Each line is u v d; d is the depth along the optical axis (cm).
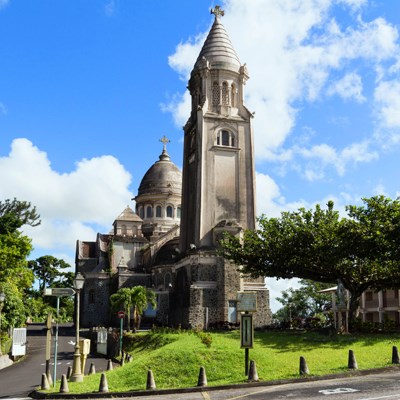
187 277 7012
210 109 7700
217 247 6931
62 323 12050
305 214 4584
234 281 6681
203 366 2731
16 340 5075
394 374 2422
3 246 5681
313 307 9738
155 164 11088
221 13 8462
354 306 4472
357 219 4234
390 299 6556
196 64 8112
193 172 7762
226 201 7331
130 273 9162
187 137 8231
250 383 2388
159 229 10206
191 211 7688
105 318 9450
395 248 3934
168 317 7681
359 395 1869
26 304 7975
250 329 2600
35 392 2664
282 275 4822
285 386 2286
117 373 2861
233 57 8006
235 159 7531
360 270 4469
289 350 3198
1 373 4194
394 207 4062
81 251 10688
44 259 12719
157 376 2714
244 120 7725
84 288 9700
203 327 6159
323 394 1945
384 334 3788
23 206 8525
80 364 2995
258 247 4800
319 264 4481
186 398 2152
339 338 3569
